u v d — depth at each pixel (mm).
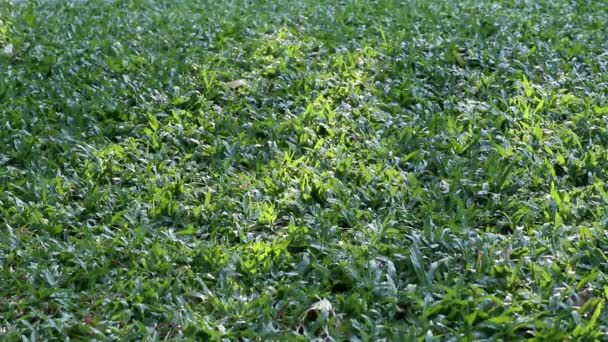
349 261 4188
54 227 4605
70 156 5422
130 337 3721
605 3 8867
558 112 5918
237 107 6160
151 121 5895
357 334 3732
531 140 5504
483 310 3799
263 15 8664
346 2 9289
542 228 4445
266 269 4184
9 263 4305
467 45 7176
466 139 5527
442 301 3811
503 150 5277
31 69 7016
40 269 4180
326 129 5770
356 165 5281
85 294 4031
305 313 3875
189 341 3662
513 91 6371
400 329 3703
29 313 3904
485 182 4953
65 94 6418
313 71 6770
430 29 7863
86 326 3781
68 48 7469
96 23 8430
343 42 7539
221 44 7633
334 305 3914
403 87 6395
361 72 6699
